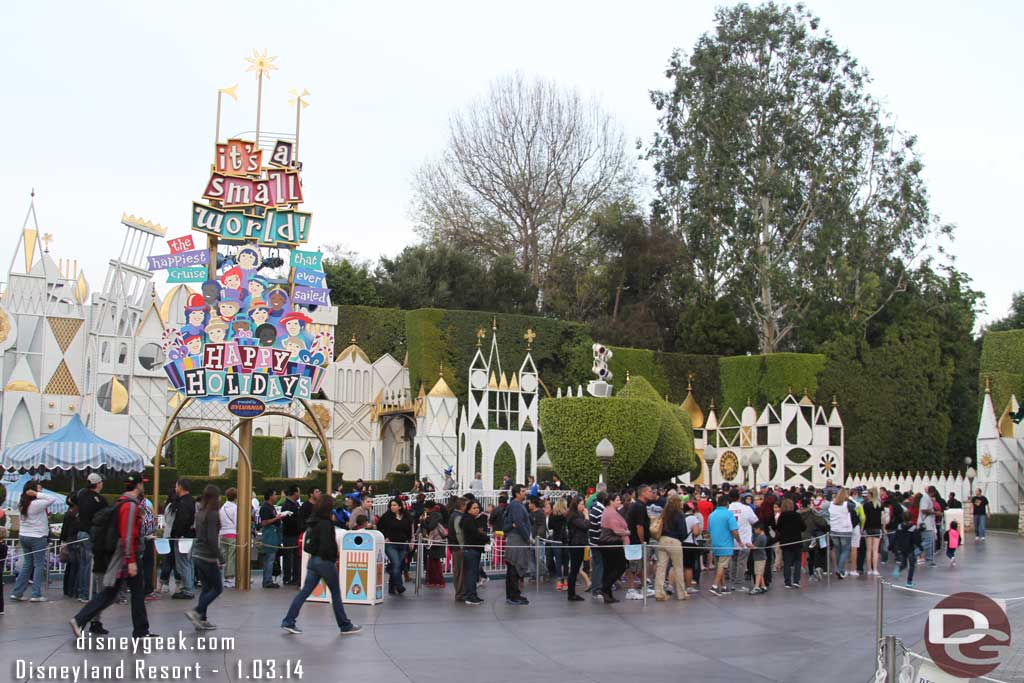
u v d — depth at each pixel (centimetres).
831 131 6262
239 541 2222
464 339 5047
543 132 6881
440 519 2388
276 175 2381
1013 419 5016
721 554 2289
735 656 1562
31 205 4644
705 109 6244
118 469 3069
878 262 6212
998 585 2530
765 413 5272
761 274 6041
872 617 1975
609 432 3859
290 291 2392
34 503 1972
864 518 2777
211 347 2300
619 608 2036
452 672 1381
